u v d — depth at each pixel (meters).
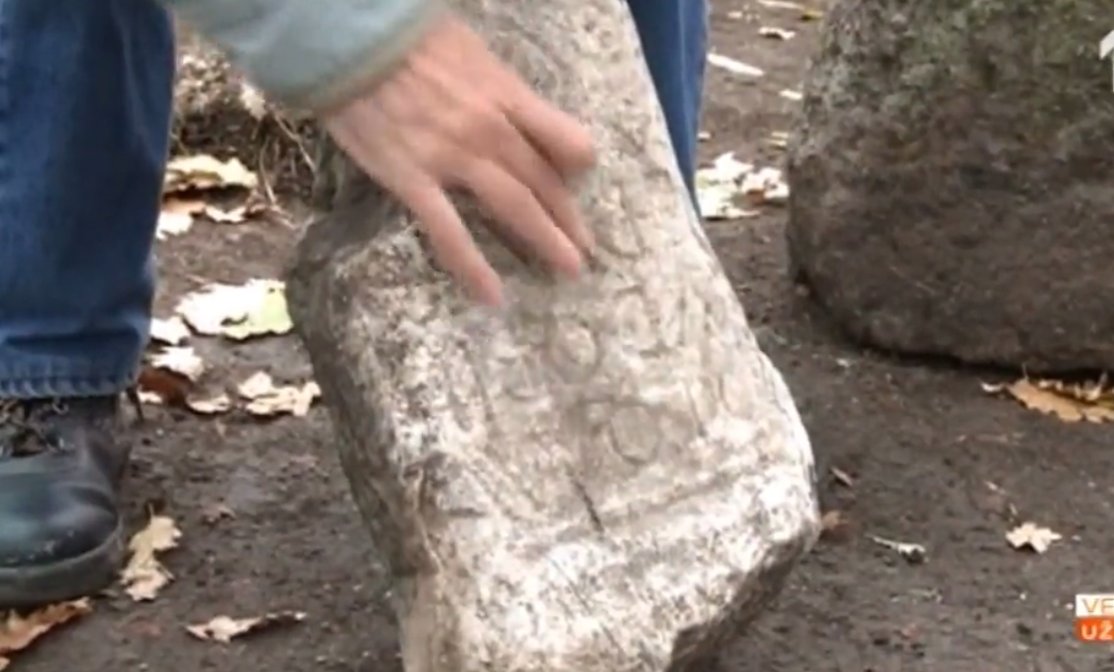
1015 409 2.55
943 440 2.44
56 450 2.04
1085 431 2.49
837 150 2.67
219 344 2.68
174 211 3.19
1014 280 2.59
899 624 2.00
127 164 1.99
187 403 2.45
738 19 4.77
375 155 1.08
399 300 1.51
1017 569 2.13
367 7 1.04
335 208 1.60
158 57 1.98
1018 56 2.51
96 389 2.09
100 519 2.01
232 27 1.04
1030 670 1.93
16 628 1.95
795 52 4.46
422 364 1.50
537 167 1.12
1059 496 2.31
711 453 1.57
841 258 2.70
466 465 1.48
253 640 1.95
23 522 1.96
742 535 1.55
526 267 1.53
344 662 1.91
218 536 2.14
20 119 1.94
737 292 2.89
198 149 3.33
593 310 1.54
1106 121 2.49
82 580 1.99
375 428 1.50
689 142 1.88
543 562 1.47
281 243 3.10
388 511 1.52
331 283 1.54
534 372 1.52
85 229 2.01
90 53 1.92
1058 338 2.60
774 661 1.91
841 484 2.31
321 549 2.12
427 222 1.10
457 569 1.46
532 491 1.49
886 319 2.68
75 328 2.05
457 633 1.44
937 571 2.12
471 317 1.51
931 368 2.67
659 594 1.50
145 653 1.92
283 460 2.32
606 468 1.52
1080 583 2.11
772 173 3.50
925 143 2.58
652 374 1.56
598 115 1.57
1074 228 2.55
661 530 1.52
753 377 1.62
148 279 2.11
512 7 1.57
